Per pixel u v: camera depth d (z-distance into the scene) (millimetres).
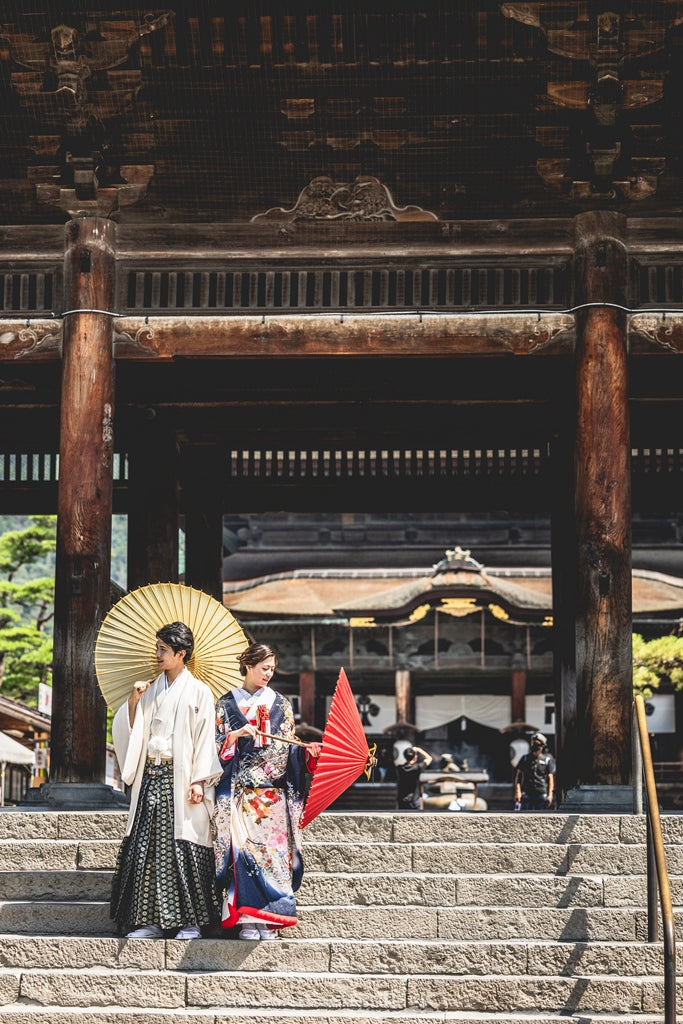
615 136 12906
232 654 9406
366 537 48500
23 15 12844
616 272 12875
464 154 13430
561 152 13148
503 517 48812
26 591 39750
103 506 12570
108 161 13281
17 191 13445
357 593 43562
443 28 13031
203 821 8766
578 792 11664
